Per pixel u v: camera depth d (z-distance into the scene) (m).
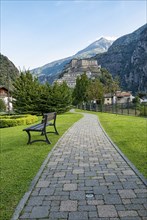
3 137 12.63
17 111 36.41
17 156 7.65
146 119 22.34
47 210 3.91
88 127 16.23
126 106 36.97
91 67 183.00
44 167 6.34
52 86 38.62
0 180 5.33
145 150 8.08
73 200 4.27
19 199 4.32
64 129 15.12
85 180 5.29
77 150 8.52
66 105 38.94
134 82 177.50
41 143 10.07
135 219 3.57
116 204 4.07
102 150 8.43
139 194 4.46
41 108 36.69
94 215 3.71
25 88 36.56
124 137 11.03
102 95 66.50
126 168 6.12
